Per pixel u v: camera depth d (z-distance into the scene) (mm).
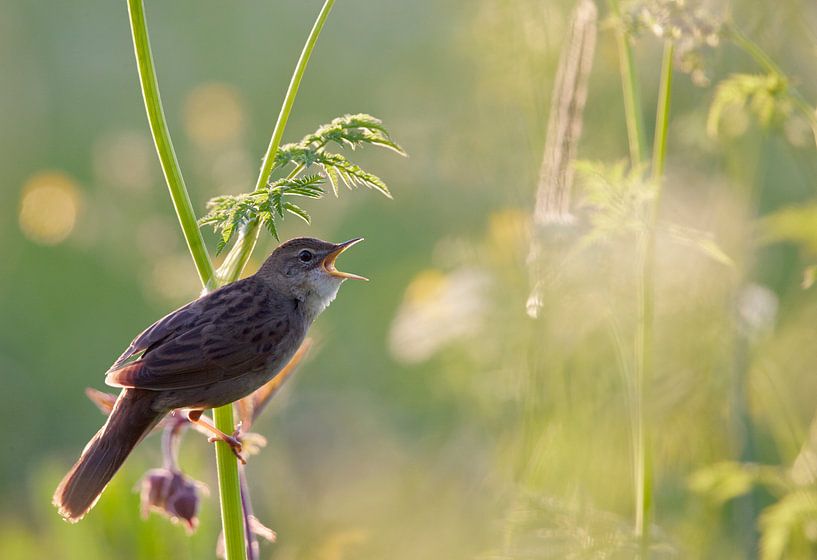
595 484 9039
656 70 11188
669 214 9914
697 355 9594
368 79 17078
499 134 11570
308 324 8836
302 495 11797
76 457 14023
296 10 18500
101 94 18984
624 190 7395
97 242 15727
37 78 18828
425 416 12688
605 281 8500
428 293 12445
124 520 10180
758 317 9859
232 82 18344
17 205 17250
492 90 11500
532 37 10055
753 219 9953
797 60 9867
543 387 9102
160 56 19000
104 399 8070
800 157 9656
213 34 19000
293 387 13055
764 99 8164
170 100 18391
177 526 10297
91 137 18312
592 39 7777
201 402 7656
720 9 8312
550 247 8555
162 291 14469
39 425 14516
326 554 10773
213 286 6621
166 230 15242
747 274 9898
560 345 9008
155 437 12078
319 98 17516
